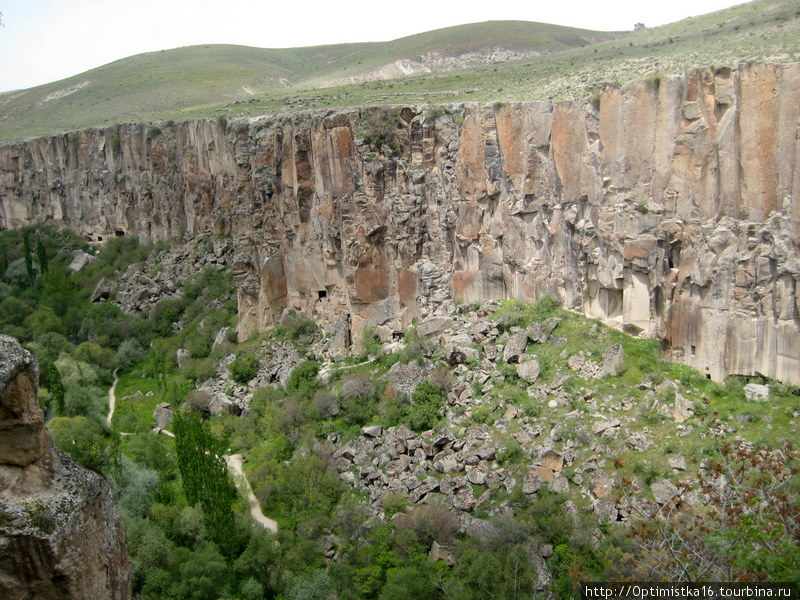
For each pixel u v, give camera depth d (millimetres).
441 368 68750
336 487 61250
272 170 89625
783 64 50531
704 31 82562
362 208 79000
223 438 74875
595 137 62812
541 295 69500
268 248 90875
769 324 53125
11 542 25594
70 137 137375
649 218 59344
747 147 52844
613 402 57844
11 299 113438
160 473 69750
